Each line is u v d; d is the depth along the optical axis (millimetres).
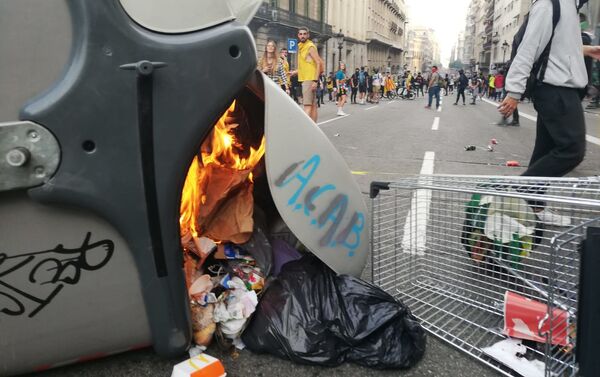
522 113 16484
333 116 15266
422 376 1696
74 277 1431
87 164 1336
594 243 1384
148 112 1364
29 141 1268
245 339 1793
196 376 1569
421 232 2580
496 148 7938
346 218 1967
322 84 22062
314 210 1868
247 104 2018
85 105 1301
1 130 1239
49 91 1282
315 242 1883
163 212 1464
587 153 7426
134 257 1478
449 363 1779
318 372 1689
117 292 1490
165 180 1438
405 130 10695
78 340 1497
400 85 34875
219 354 1781
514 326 1872
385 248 2553
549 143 2986
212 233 1983
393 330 1753
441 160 6578
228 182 1998
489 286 2305
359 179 5180
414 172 5660
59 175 1313
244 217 1989
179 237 1546
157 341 1586
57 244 1389
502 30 75688
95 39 1280
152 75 1347
